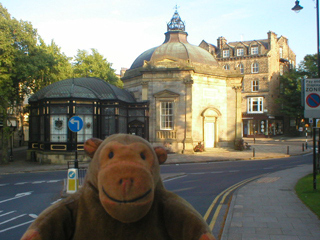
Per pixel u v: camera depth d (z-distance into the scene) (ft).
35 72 78.38
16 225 26.25
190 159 80.53
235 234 21.49
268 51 188.96
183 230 6.27
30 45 79.25
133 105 94.27
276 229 22.50
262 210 28.07
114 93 85.40
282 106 193.16
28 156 85.05
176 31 115.03
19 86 84.38
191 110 94.53
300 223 23.93
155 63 96.27
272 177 49.03
